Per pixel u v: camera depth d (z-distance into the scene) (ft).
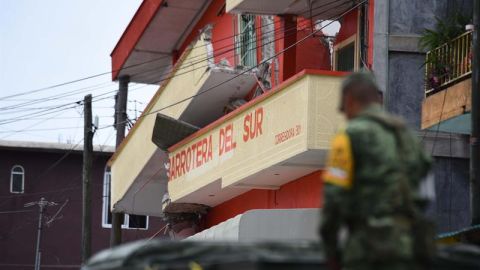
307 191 77.15
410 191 22.62
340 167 22.76
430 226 22.56
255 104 74.59
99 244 176.14
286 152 69.51
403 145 22.95
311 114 66.23
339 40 80.64
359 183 22.70
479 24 57.72
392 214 22.30
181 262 25.82
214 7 106.73
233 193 90.89
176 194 92.07
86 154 115.24
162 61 126.41
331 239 23.04
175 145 91.56
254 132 74.84
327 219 22.89
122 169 109.29
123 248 27.96
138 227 176.14
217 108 91.91
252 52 91.35
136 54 124.36
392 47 68.03
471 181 56.54
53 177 175.01
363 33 72.02
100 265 28.35
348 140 22.77
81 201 175.11
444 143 67.56
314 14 82.23
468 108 59.82
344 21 80.02
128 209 112.37
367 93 23.49
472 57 58.54
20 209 173.58
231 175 78.84
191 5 109.81
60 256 173.78
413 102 67.77
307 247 25.50
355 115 23.54
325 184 22.98
